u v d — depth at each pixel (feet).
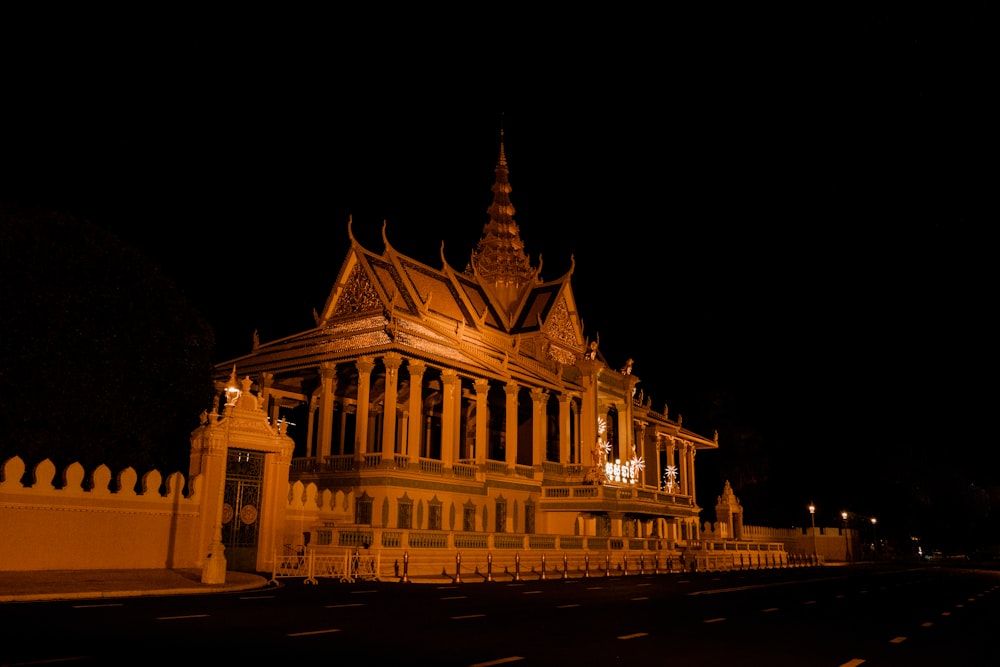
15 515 84.02
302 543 115.03
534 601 76.13
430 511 150.92
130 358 116.67
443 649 43.09
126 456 114.73
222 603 65.41
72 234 114.62
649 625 57.31
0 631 45.29
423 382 184.44
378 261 182.50
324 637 46.21
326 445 154.51
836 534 304.50
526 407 204.44
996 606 83.46
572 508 177.37
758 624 60.03
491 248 239.09
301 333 179.52
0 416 102.63
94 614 54.60
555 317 223.30
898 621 65.16
